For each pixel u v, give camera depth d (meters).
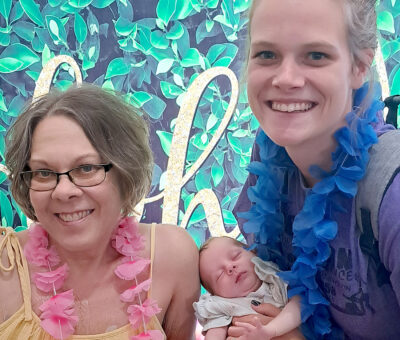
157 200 2.94
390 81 2.82
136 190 1.42
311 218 1.26
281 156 1.44
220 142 2.92
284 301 1.50
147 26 2.91
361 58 1.18
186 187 2.95
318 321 1.36
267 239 1.53
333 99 1.14
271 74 1.15
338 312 1.31
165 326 1.56
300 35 1.10
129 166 1.36
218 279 1.58
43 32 2.95
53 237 1.37
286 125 1.17
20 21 2.95
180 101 2.93
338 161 1.24
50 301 1.35
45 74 2.93
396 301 1.22
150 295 1.45
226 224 2.94
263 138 1.50
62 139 1.28
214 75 2.87
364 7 1.16
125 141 1.37
